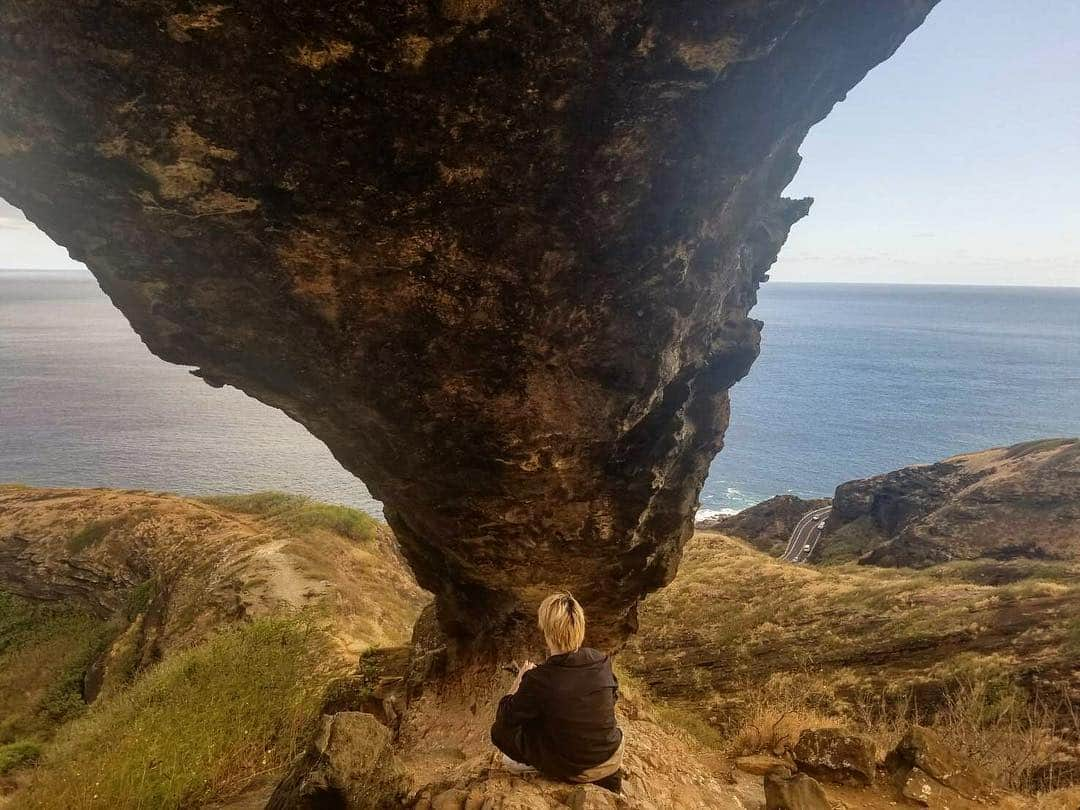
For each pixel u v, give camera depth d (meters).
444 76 3.52
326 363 4.74
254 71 3.40
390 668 8.38
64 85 3.41
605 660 3.83
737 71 3.85
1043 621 15.23
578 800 3.58
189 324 4.59
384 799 3.78
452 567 6.39
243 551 22.48
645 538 6.09
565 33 3.47
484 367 4.62
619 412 4.77
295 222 3.99
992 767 8.41
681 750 6.68
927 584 20.42
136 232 4.07
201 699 7.40
